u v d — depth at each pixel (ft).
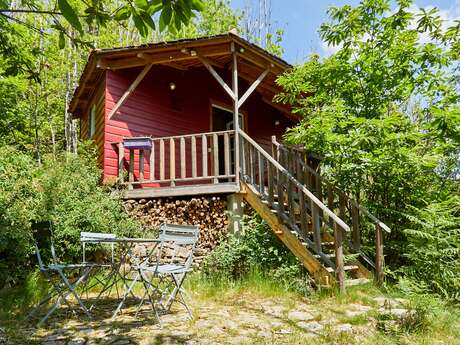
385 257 19.74
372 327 12.03
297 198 23.97
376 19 20.51
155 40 55.11
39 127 43.32
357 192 20.84
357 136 17.78
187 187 22.30
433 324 12.22
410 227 19.35
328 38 21.06
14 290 16.05
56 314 13.35
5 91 27.45
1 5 5.19
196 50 22.84
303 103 23.24
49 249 18.47
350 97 21.84
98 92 28.76
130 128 26.25
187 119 29.60
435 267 16.26
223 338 10.77
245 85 33.35
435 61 19.52
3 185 18.38
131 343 10.34
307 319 12.82
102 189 22.74
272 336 10.98
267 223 19.99
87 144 26.91
